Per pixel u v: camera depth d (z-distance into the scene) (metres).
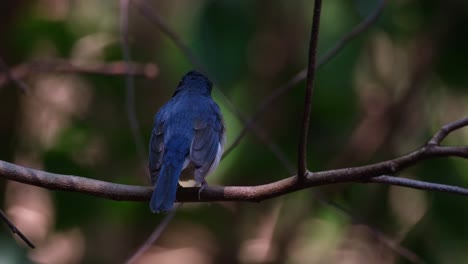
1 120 12.58
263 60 12.45
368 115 12.73
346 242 13.53
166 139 7.84
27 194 15.02
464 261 10.59
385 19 10.85
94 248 14.38
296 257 13.07
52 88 13.05
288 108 12.14
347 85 10.71
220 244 14.89
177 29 12.45
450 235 10.61
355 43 10.64
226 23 10.86
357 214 12.10
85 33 12.52
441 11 11.58
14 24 12.61
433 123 12.04
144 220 12.95
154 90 13.30
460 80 11.57
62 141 11.80
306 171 6.20
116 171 12.12
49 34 12.16
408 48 12.23
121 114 12.49
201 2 10.95
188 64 11.12
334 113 11.45
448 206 10.60
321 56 10.51
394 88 12.67
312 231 12.77
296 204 12.75
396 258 10.98
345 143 12.27
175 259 16.78
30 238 13.79
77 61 12.07
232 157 11.64
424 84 12.00
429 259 10.66
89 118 12.42
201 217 13.77
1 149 12.57
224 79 10.77
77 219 11.41
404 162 5.84
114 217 11.84
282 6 11.91
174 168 7.54
